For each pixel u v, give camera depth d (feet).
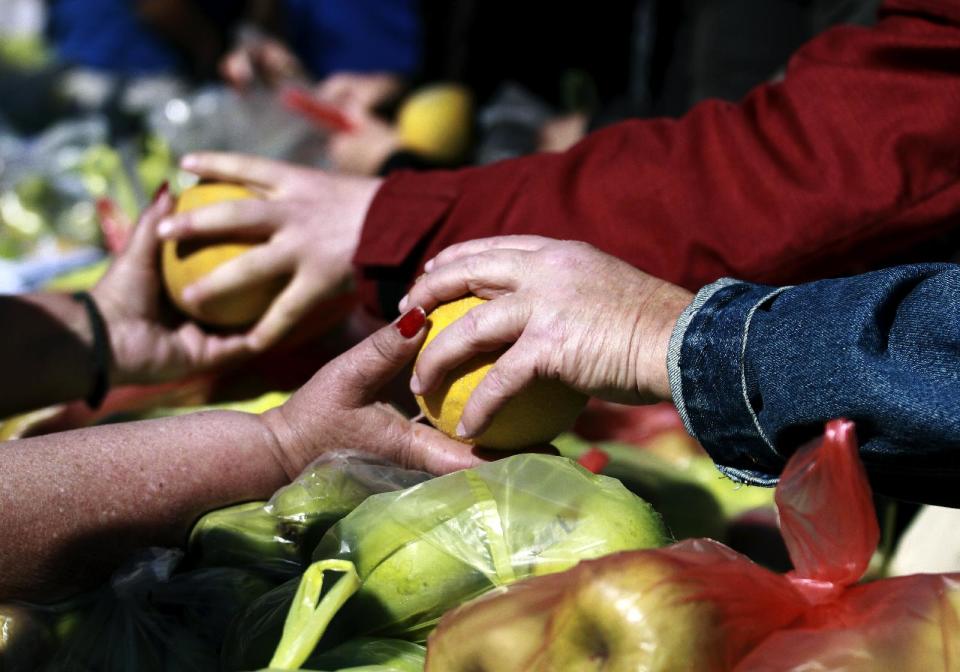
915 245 4.46
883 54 4.35
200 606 3.73
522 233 4.76
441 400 4.03
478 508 3.49
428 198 5.01
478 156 10.77
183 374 5.63
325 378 4.24
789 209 4.38
